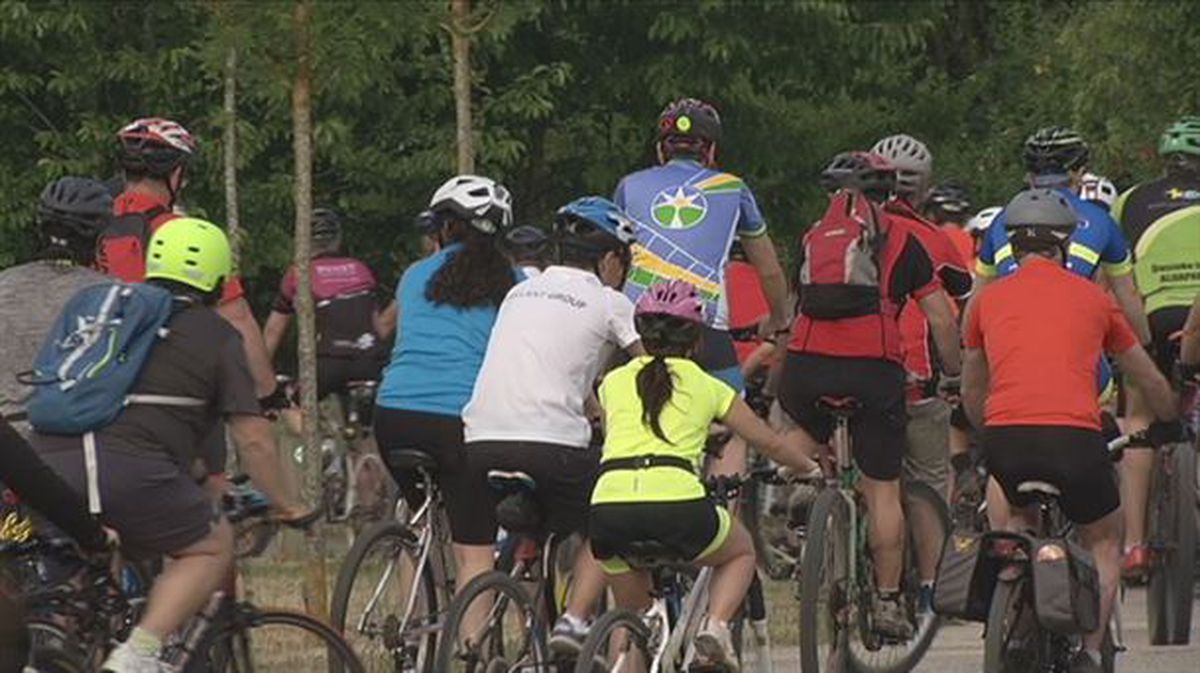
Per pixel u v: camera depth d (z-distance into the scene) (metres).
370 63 40.47
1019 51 81.44
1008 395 26.84
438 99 63.19
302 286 37.47
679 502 25.70
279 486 23.20
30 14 60.31
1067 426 26.62
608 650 25.64
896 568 31.25
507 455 27.25
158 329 22.66
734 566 26.41
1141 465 34.34
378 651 28.34
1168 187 36.75
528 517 27.31
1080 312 27.02
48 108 64.38
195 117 62.62
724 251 31.16
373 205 65.31
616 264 28.31
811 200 69.62
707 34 64.00
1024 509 27.58
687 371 26.11
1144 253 36.44
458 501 28.45
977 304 27.50
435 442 28.41
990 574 26.48
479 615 26.78
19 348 25.03
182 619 22.56
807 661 29.67
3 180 62.78
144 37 62.78
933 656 34.72
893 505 31.11
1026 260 27.55
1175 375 35.84
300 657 24.30
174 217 28.72
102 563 22.66
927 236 33.06
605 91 66.25
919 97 74.00
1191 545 34.38
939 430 35.69
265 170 65.12
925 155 36.31
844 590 30.50
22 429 24.44
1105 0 62.53
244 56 36.94
